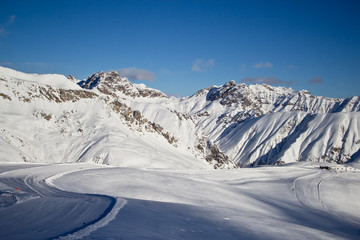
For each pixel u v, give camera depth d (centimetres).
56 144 12506
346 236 4294
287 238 2958
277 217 4966
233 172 9744
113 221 2381
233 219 3619
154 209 3462
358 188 8138
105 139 13338
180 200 5138
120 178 6450
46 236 1822
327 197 7312
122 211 2906
